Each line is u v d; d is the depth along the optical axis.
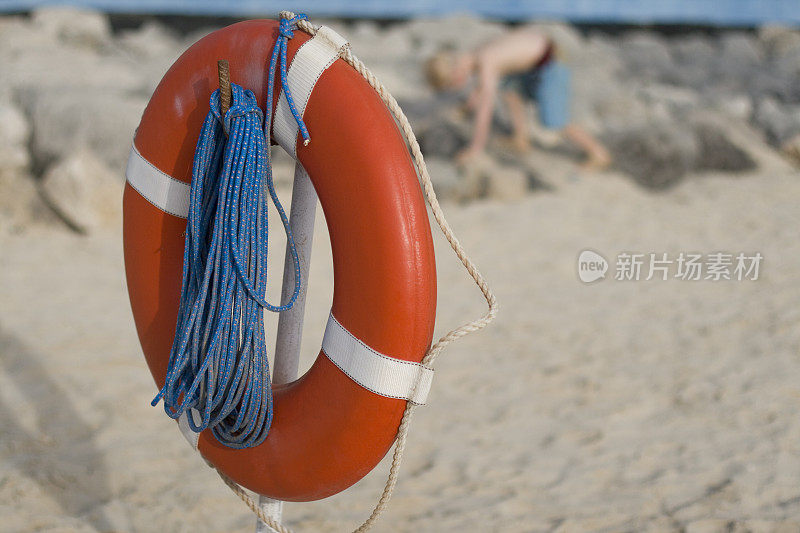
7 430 3.30
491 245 6.30
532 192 7.62
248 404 1.67
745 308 5.06
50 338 4.23
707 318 4.91
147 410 3.58
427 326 1.59
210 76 1.67
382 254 1.55
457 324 4.82
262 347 1.66
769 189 8.19
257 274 1.63
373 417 1.62
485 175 7.50
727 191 8.05
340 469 1.68
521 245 6.31
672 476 3.19
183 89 1.69
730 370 4.17
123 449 3.25
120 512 2.81
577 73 10.66
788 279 5.57
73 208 6.00
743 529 2.76
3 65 8.22
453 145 8.06
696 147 8.66
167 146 1.72
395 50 11.63
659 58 13.19
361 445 1.65
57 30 10.90
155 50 10.94
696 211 7.36
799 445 3.39
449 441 3.49
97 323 4.48
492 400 3.88
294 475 1.72
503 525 2.86
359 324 1.59
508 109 8.69
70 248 5.75
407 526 2.86
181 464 3.19
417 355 1.60
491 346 4.52
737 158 8.89
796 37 14.84
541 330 4.75
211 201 1.67
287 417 1.72
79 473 3.04
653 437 3.52
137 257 1.79
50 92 7.02
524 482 3.17
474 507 2.98
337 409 1.64
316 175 1.61
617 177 8.11
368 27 13.16
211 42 1.69
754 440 3.45
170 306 1.79
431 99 8.99
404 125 1.60
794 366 4.19
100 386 3.74
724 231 6.76
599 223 6.91
